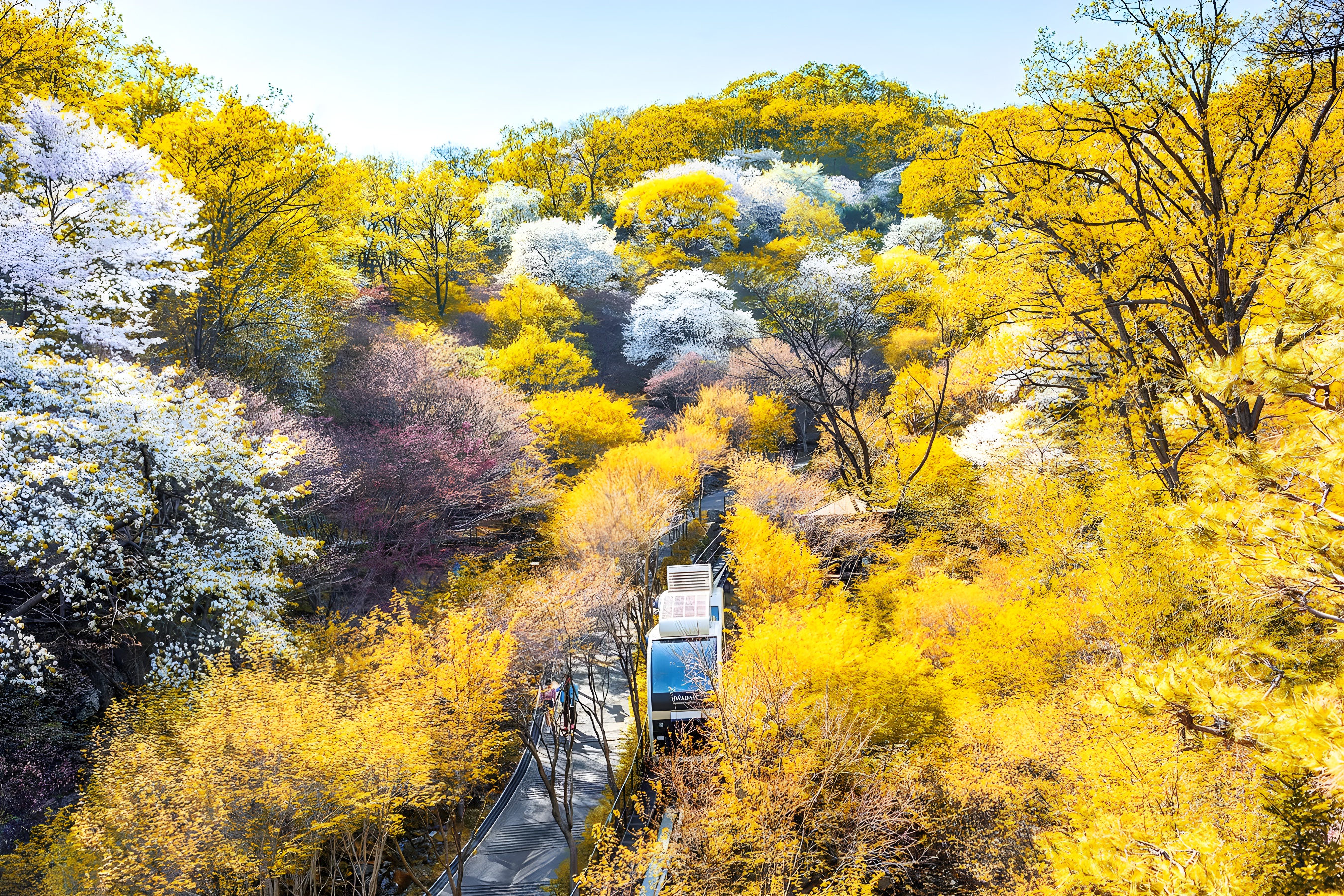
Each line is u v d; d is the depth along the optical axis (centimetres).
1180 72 1391
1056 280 1672
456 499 2411
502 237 7381
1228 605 1008
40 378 1445
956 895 1184
